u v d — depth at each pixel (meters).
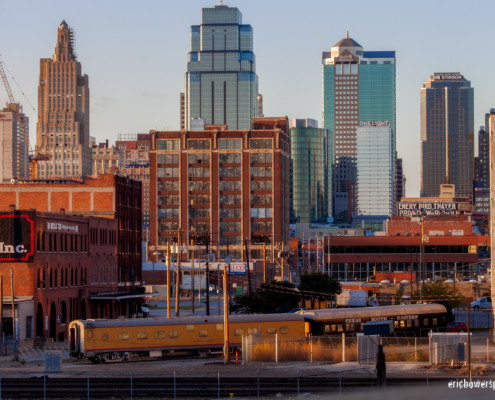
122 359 113.75
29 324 139.50
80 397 78.38
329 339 116.69
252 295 169.25
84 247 170.00
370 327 125.75
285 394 79.62
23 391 79.94
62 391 80.06
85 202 199.50
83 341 111.56
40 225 145.25
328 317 127.81
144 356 115.88
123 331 113.62
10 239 140.62
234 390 80.81
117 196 199.88
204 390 80.81
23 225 140.88
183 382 87.38
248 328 120.81
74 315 162.00
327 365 105.19
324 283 184.88
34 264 141.50
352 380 86.62
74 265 163.25
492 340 127.62
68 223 159.88
